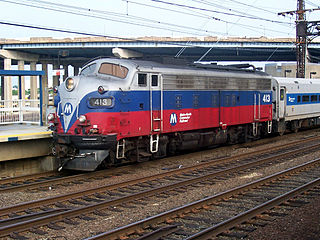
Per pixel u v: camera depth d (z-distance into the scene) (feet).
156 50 197.67
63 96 42.19
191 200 31.76
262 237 23.44
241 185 35.63
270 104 68.74
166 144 48.65
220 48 181.98
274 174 39.06
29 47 185.78
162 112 45.50
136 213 28.45
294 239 23.00
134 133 42.24
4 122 57.16
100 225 25.89
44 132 47.70
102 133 39.65
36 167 48.67
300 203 30.04
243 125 63.05
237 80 58.70
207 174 39.81
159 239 23.13
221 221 26.55
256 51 194.90
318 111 91.81
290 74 184.03
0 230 23.67
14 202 31.37
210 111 53.16
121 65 42.16
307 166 44.60
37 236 24.09
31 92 211.20
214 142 56.49
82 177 39.93
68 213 27.17
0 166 44.68
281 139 74.08
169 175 41.24
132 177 40.65
